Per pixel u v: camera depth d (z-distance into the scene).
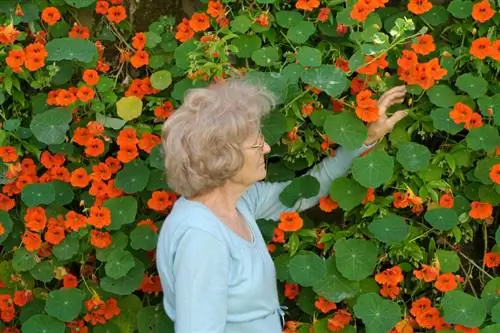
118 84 2.61
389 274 2.36
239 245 1.83
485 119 2.41
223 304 1.75
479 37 2.46
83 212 2.59
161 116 2.52
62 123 2.42
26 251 2.50
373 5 2.30
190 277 1.73
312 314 2.49
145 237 2.45
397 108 2.44
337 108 2.41
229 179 1.85
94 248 2.56
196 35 2.57
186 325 1.72
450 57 2.42
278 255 2.48
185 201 1.87
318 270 2.30
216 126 1.75
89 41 2.48
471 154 2.42
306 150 2.43
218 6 2.46
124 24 2.63
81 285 2.57
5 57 2.47
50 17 2.48
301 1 2.39
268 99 1.92
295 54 2.39
